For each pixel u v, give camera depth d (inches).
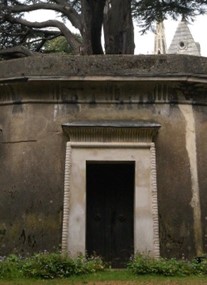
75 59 360.5
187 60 359.3
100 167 379.2
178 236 346.0
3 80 368.8
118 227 374.3
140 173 350.9
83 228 343.3
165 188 353.4
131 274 298.5
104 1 484.7
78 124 351.3
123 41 507.5
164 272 298.2
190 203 353.4
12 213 356.5
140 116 365.4
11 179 363.6
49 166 358.6
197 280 281.1
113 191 379.2
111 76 354.6
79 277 289.9
